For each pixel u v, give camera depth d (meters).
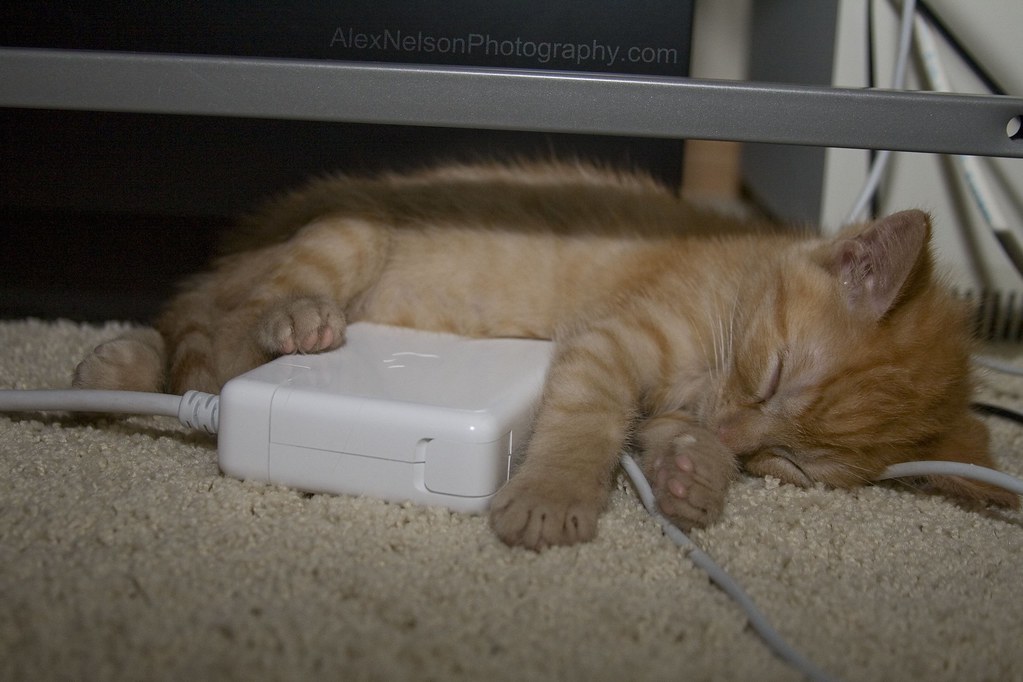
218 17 0.48
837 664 0.31
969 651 0.32
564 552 0.35
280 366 0.39
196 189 0.52
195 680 0.29
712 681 0.30
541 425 0.40
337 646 0.30
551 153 0.54
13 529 0.34
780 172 0.72
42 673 0.29
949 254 0.59
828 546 0.36
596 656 0.30
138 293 0.54
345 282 0.48
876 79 0.57
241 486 0.37
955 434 0.42
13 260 0.53
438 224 0.49
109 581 0.32
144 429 0.41
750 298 0.45
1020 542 0.38
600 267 0.48
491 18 0.48
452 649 0.30
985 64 0.55
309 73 0.38
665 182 0.55
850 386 0.42
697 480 0.37
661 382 0.45
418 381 0.39
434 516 0.35
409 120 0.38
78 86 0.38
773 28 0.74
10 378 0.45
